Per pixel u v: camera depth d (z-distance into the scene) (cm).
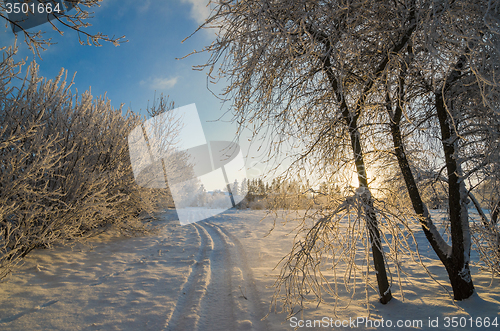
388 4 247
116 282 405
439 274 412
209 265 506
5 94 393
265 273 451
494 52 194
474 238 343
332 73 273
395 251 268
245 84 272
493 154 252
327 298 339
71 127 517
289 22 253
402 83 309
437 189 415
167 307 325
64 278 408
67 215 473
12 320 285
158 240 720
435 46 216
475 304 287
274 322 285
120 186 625
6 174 366
